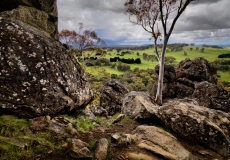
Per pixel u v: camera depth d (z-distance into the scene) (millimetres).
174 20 23250
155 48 26922
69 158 6285
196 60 32531
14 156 5492
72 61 10586
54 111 8477
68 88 9367
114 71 148500
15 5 10641
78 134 8039
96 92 39188
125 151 7520
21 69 7887
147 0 25516
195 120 9516
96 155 6660
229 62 189250
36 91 8062
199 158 8203
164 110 11023
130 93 15852
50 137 7035
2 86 7383
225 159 8367
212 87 24984
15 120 7117
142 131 9086
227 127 10344
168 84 31891
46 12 12422
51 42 9719
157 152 7508
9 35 8109
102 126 10703
